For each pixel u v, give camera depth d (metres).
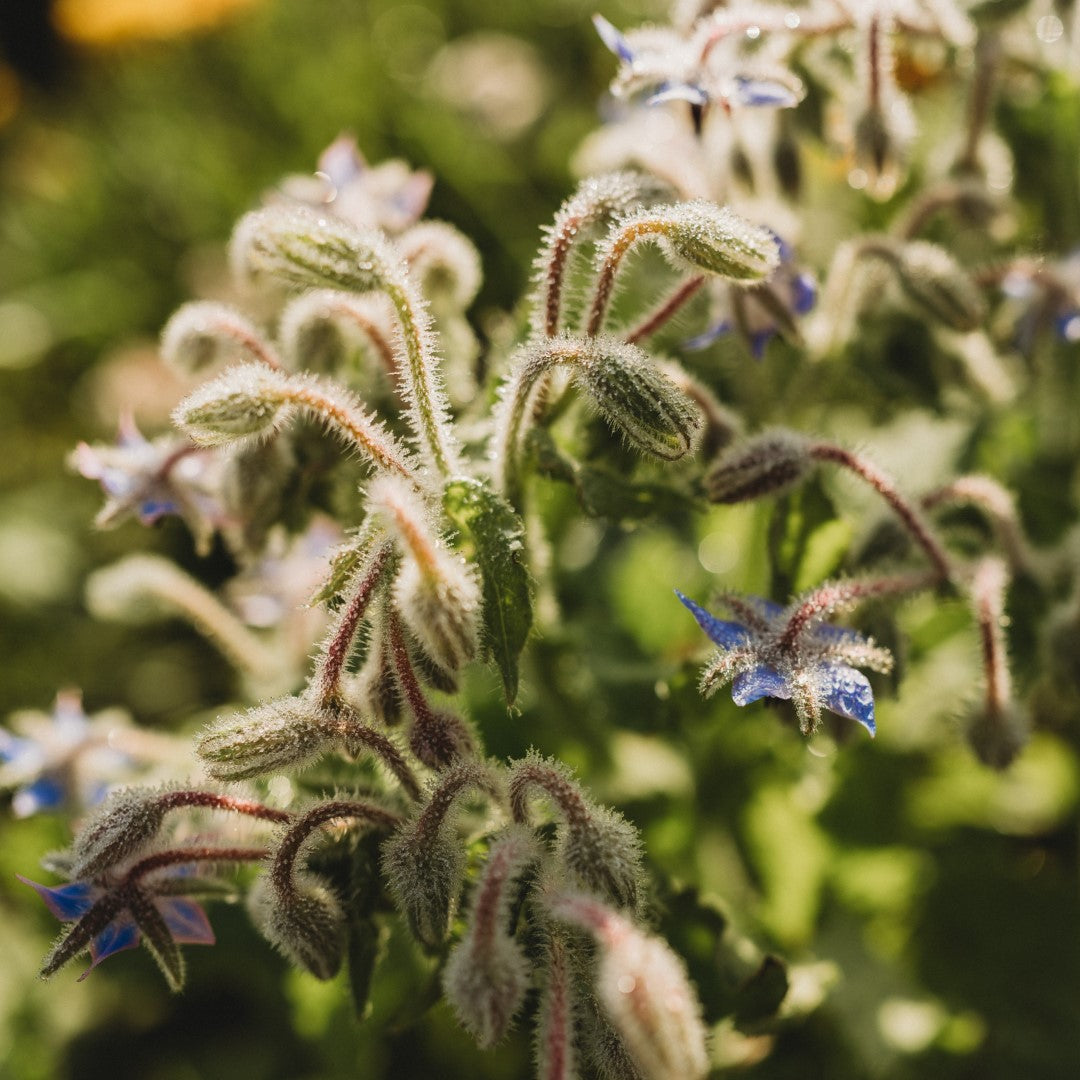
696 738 0.35
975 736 0.31
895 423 0.38
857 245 0.32
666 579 0.38
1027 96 0.36
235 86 0.67
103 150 0.67
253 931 0.35
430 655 0.27
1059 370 0.38
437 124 0.58
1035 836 0.38
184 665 0.49
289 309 0.30
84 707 0.48
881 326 0.33
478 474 0.29
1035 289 0.34
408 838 0.26
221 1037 0.38
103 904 0.27
